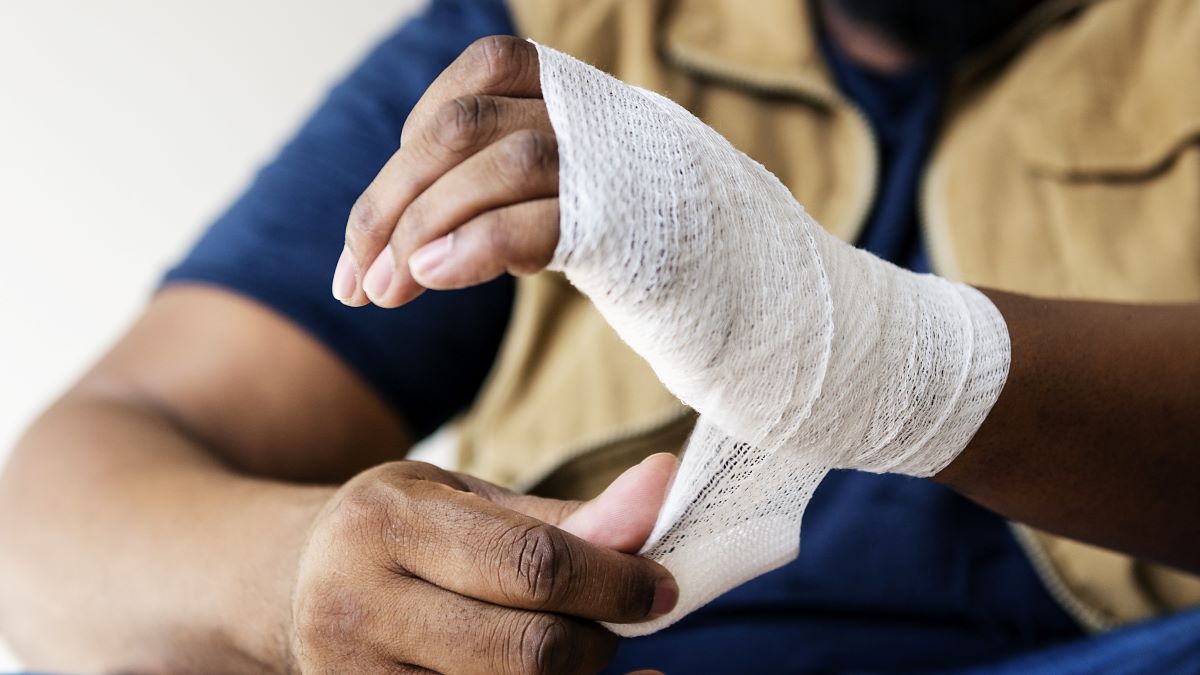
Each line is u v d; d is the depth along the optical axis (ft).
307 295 2.84
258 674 1.89
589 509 1.58
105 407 2.66
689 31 3.04
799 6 2.95
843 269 1.55
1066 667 2.19
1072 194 2.79
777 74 2.96
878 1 2.83
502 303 3.06
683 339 1.35
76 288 4.72
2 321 4.72
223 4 4.57
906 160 2.89
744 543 1.65
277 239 2.90
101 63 4.57
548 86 1.34
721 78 3.00
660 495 1.57
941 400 1.59
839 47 2.99
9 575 2.34
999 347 1.66
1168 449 1.73
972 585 2.59
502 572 1.42
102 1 4.53
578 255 1.27
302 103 4.67
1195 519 1.80
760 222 1.45
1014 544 2.59
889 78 2.97
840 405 1.50
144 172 4.66
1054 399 1.67
